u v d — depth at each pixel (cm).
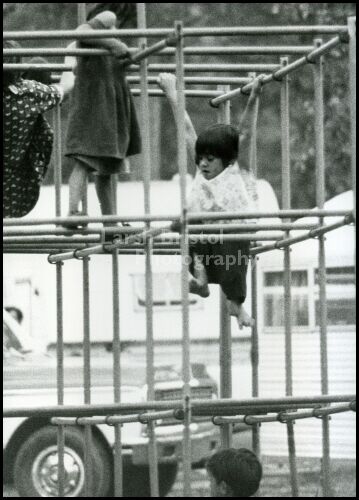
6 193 1856
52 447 2631
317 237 1823
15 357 2756
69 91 1934
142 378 2828
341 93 4400
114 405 1683
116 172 1800
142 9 1775
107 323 3459
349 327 3136
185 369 1611
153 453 1803
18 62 1911
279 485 2930
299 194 4619
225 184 1789
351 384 3114
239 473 1583
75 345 3441
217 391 2973
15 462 2622
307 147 4541
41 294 3362
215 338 3572
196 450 2775
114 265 1903
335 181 4347
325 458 1808
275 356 3262
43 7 5012
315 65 1772
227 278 1812
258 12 5019
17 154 1816
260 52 1745
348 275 3177
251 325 1817
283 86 1909
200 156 1802
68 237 1878
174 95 1844
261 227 1684
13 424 2631
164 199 3575
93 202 3359
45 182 4456
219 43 5034
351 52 1645
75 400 2722
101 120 1755
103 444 2653
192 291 1805
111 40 1709
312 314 3183
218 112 2152
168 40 1634
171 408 1716
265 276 3309
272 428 3073
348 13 4653
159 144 5175
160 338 3594
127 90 1800
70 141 1761
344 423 2983
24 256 3359
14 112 1795
